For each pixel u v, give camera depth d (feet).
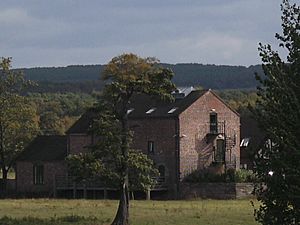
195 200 270.67
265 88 61.11
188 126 294.46
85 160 163.02
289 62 61.26
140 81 166.50
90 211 198.90
